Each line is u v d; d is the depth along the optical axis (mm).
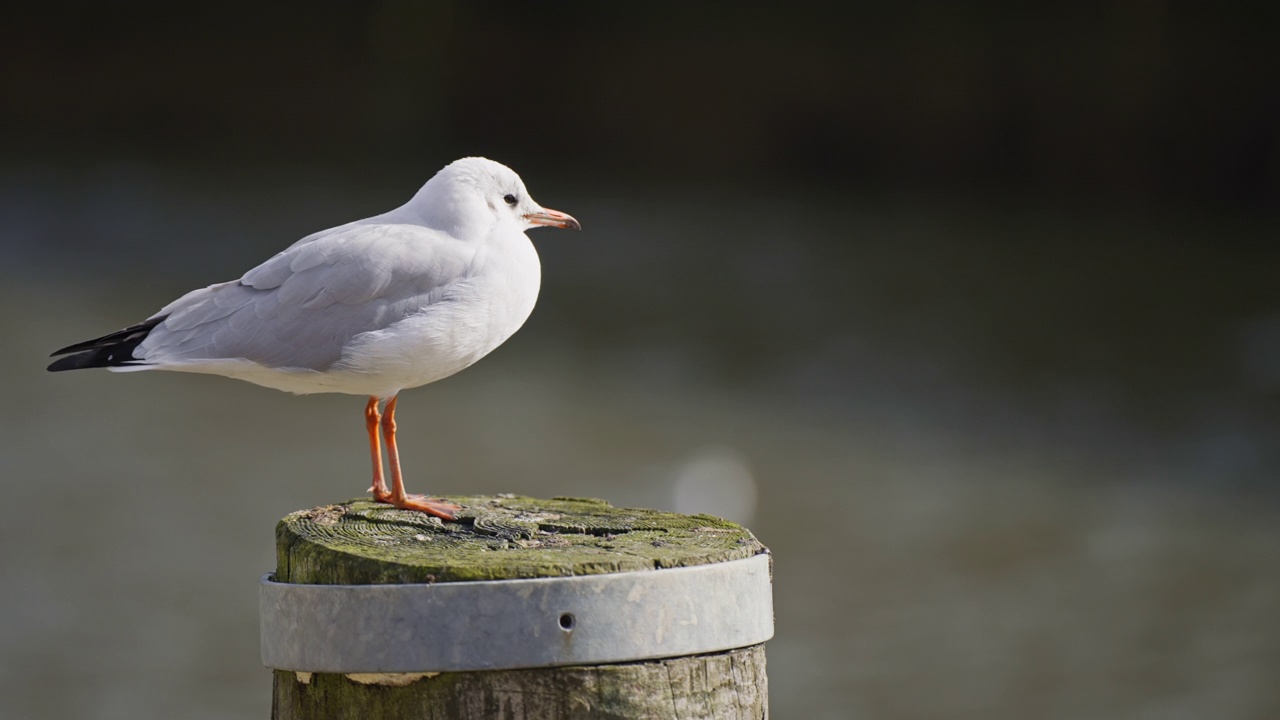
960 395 18188
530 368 18703
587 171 31266
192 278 22172
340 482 14297
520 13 32656
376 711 4141
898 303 22297
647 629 4086
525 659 4012
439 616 4016
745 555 4375
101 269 22281
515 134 32688
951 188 30203
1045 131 29938
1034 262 24844
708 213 27984
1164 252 25562
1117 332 20969
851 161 31000
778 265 24297
